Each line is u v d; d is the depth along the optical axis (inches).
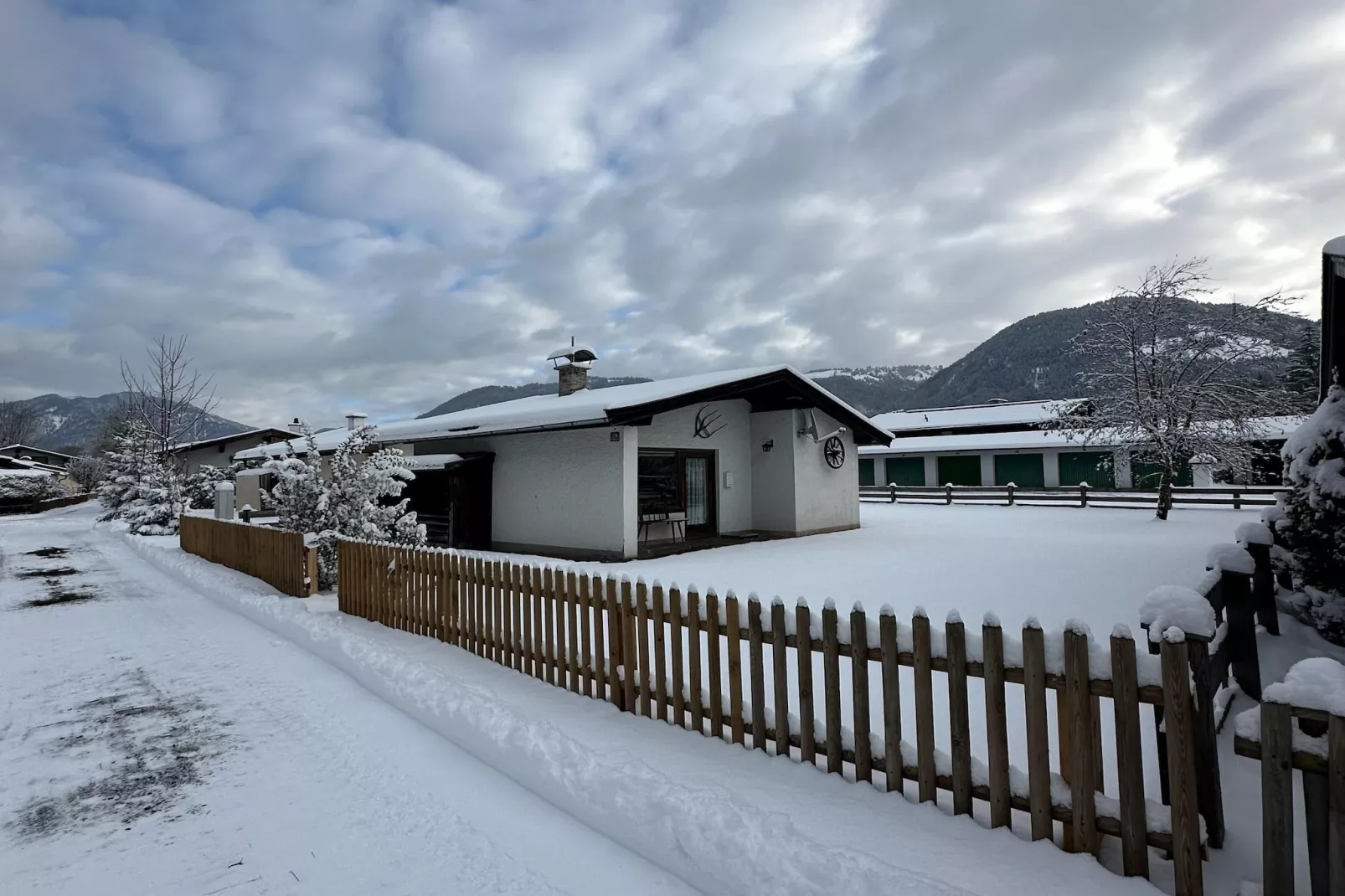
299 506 423.8
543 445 551.2
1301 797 123.0
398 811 139.8
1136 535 569.0
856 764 128.6
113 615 345.7
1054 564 409.7
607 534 496.4
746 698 172.1
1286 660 188.2
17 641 288.0
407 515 447.5
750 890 104.3
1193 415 722.8
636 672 176.6
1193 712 97.4
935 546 511.2
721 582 363.6
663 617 167.6
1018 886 97.2
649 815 123.9
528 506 561.9
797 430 618.2
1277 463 1039.0
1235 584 164.2
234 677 234.5
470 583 242.4
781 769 137.0
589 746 153.7
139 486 884.0
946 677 191.6
